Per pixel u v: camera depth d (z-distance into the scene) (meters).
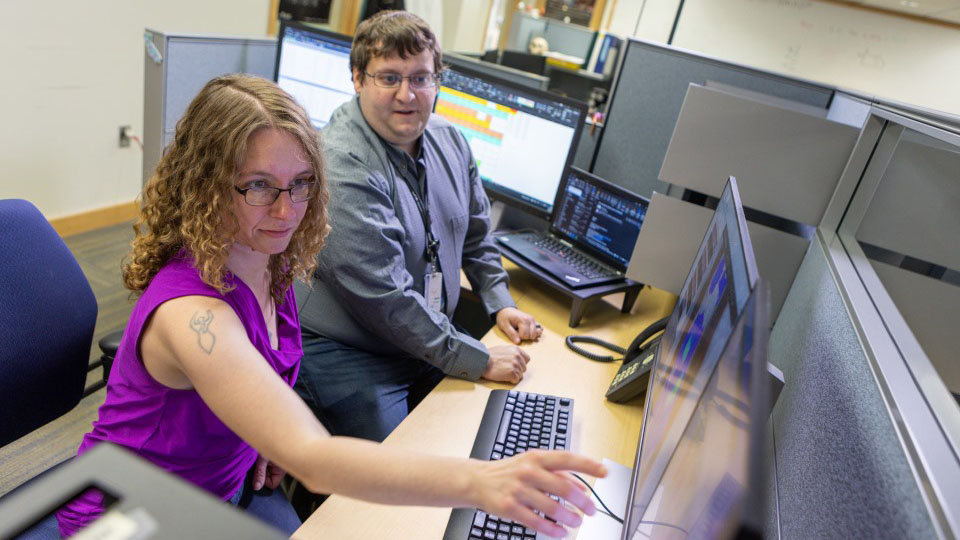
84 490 0.27
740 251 0.68
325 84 1.96
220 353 0.71
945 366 1.19
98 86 2.81
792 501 0.76
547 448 1.02
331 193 1.25
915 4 4.19
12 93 2.51
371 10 4.12
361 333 1.35
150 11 2.93
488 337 1.40
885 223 1.21
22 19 2.46
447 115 1.81
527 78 2.19
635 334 1.49
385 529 0.85
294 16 3.81
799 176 1.27
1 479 1.54
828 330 0.87
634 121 1.96
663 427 0.77
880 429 0.57
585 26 5.30
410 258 1.39
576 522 0.59
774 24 4.71
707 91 1.29
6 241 1.00
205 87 0.81
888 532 0.48
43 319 1.03
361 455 0.63
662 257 1.44
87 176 2.90
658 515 0.64
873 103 1.28
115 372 0.87
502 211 1.84
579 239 1.65
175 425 0.84
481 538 0.84
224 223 0.80
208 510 0.27
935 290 1.18
